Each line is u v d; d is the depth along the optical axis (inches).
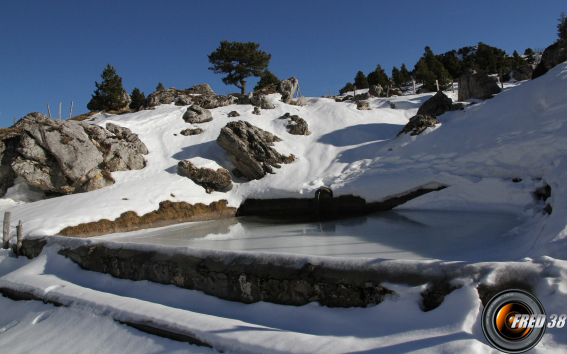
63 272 338.3
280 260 214.4
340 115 940.0
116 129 784.3
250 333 162.4
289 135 863.7
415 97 1152.8
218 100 1141.7
